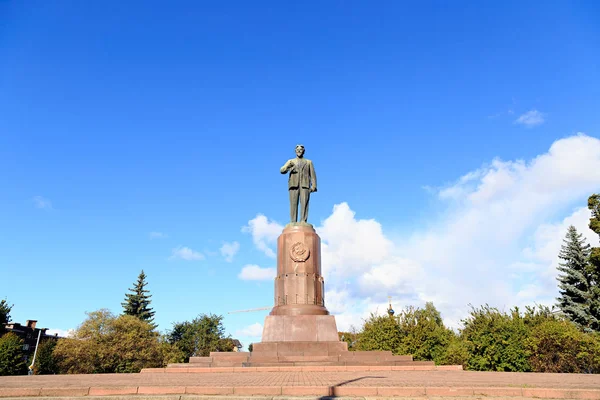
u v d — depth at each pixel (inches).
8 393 354.0
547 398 333.4
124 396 339.6
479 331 1036.5
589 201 1242.6
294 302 804.6
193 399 332.8
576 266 1540.4
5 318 2165.4
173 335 2383.1
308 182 921.5
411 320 1294.3
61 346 1723.7
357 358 699.4
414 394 342.3
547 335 972.6
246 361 676.7
